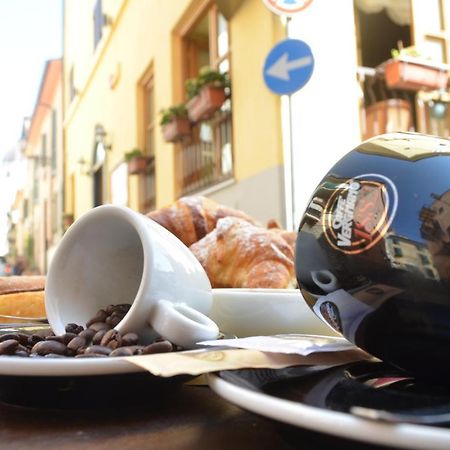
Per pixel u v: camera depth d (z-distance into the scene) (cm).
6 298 64
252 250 68
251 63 274
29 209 1340
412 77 259
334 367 36
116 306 48
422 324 31
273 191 252
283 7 177
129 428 35
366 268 33
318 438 24
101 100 599
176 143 376
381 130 268
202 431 34
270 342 39
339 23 266
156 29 414
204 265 69
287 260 68
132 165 450
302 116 252
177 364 33
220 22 328
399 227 32
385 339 33
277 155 249
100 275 53
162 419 36
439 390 32
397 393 30
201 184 336
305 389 30
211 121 325
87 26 668
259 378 32
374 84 292
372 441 22
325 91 259
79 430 34
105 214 49
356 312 34
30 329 54
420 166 34
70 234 51
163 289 44
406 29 313
